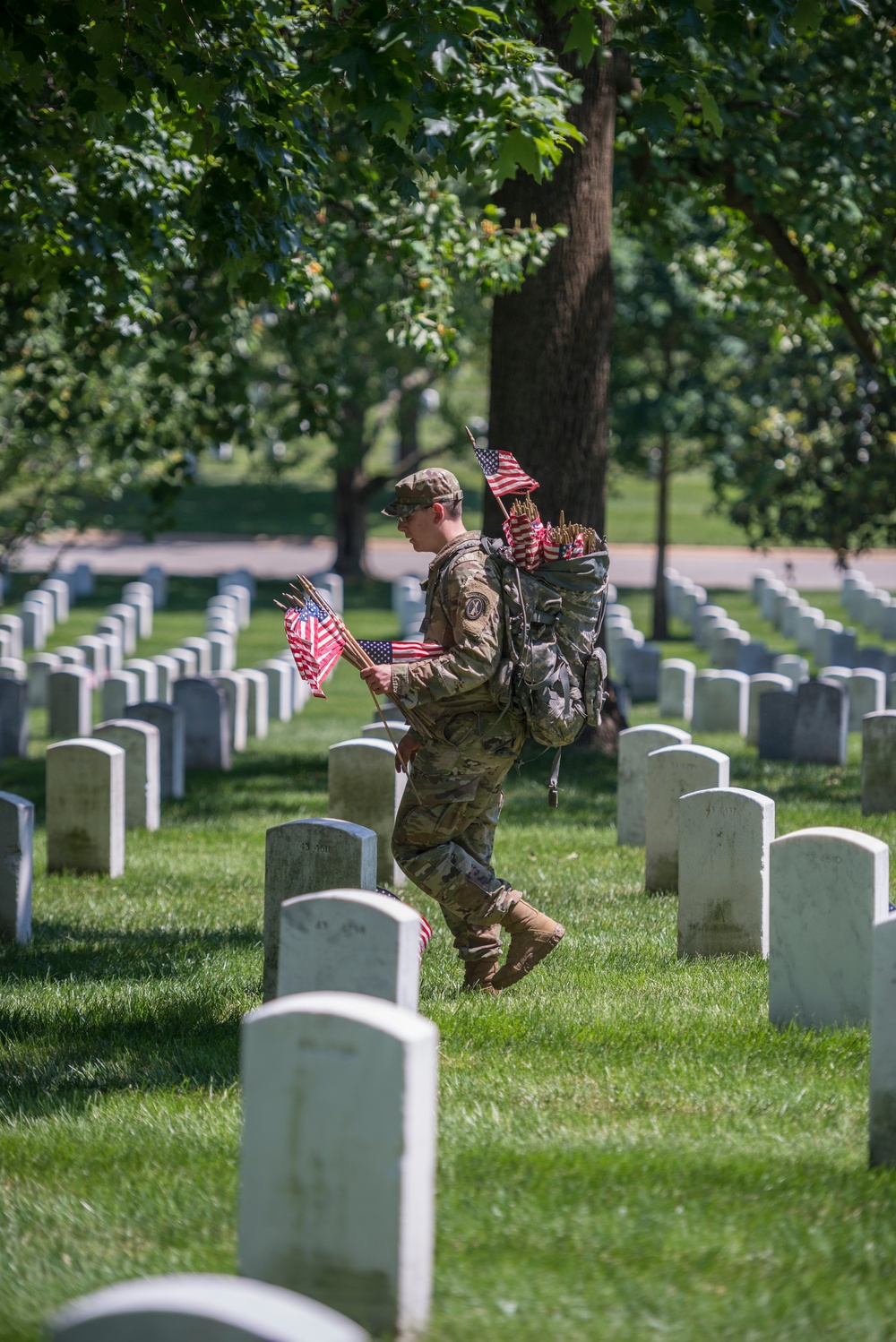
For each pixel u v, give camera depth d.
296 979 7.63
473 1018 9.62
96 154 15.49
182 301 21.55
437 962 11.44
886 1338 5.44
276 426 48.16
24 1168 7.49
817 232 21.81
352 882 9.84
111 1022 10.24
